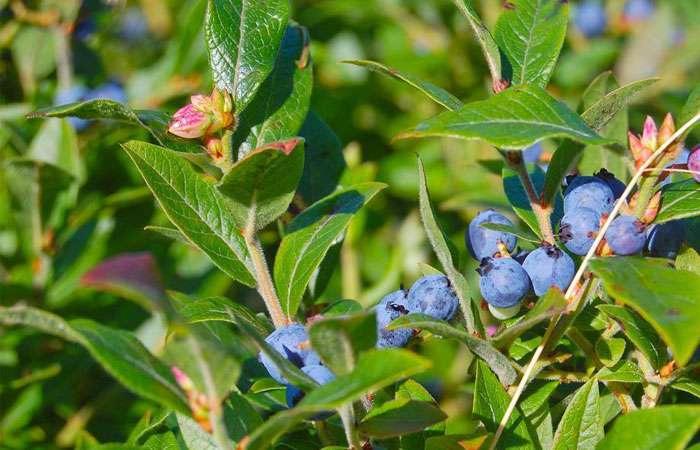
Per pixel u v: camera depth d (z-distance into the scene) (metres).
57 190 0.49
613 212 0.31
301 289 0.33
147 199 0.50
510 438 0.31
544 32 0.34
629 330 0.31
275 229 0.47
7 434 0.47
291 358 0.30
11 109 0.53
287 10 0.33
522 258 0.33
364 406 0.32
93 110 0.32
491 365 0.32
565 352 0.33
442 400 0.52
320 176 0.38
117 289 0.26
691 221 0.34
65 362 0.47
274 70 0.34
